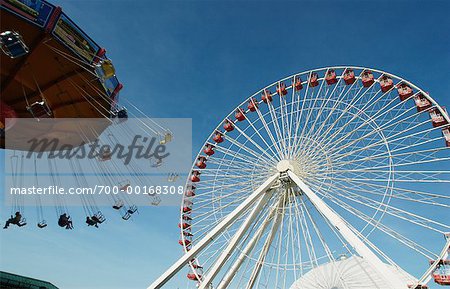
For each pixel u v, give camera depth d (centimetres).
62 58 2539
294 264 2806
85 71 2631
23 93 2720
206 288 2902
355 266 4466
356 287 4188
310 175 3231
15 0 2111
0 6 2077
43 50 2459
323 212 2762
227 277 3111
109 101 2911
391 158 2911
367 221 2772
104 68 2592
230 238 3092
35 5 2195
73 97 2891
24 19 2195
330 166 3173
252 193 3192
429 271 2559
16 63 2498
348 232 2567
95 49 2528
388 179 2877
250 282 3209
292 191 3212
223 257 2939
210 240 2931
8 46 1972
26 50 2027
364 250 2445
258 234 3225
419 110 3069
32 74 2612
